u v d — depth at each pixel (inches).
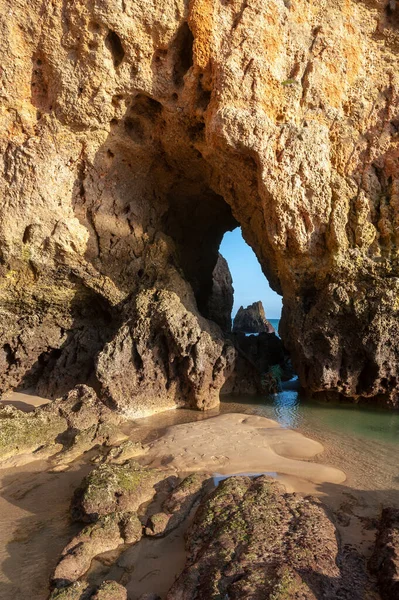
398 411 498.9
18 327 558.9
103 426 397.4
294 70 452.1
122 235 560.1
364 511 259.0
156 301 519.8
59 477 325.1
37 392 562.9
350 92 462.6
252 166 470.9
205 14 425.4
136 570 212.8
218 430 410.9
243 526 222.1
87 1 424.2
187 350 503.5
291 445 371.2
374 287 465.1
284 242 482.0
